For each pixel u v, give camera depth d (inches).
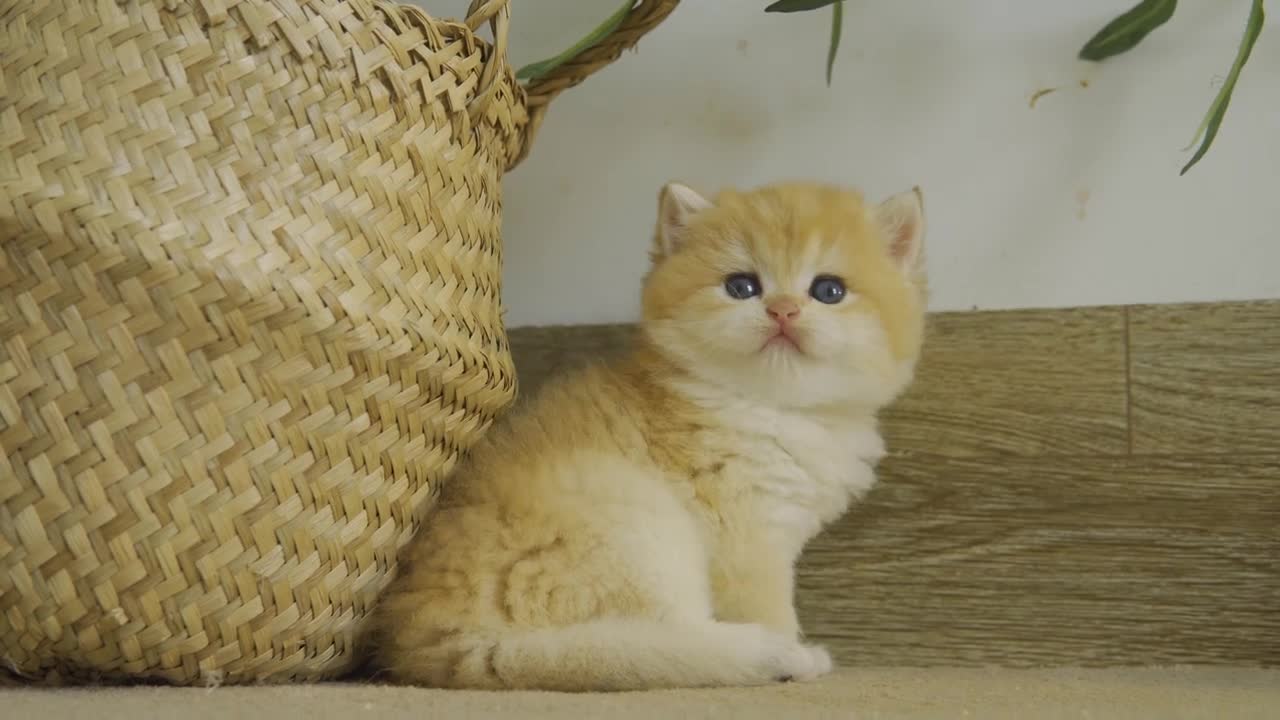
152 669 26.6
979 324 31.0
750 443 28.8
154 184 26.0
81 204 25.7
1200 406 30.4
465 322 28.3
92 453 25.8
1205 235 30.7
